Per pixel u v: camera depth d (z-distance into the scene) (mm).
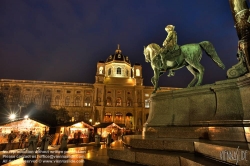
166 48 6914
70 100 61719
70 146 16266
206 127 4637
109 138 14062
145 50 7902
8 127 18062
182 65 7137
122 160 3920
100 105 58719
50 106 56500
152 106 6766
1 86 58344
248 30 4578
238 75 4828
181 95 5836
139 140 4402
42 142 9820
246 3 4875
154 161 3424
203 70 6574
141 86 61906
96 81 61406
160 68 7270
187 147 3639
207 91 5199
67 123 23375
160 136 5688
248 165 2322
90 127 24281
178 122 5547
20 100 58312
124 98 61594
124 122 58750
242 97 4348
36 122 19328
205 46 6535
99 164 3830
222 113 4566
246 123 3861
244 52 4543
